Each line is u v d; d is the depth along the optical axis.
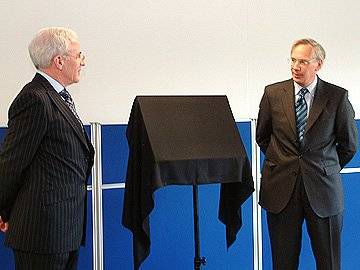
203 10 3.77
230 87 3.86
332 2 4.05
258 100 3.92
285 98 3.03
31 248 2.31
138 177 2.77
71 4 3.49
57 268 2.38
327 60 4.05
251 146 3.72
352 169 3.89
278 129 3.02
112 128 3.43
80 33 3.51
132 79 3.64
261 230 3.76
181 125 2.78
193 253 3.60
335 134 3.02
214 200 3.66
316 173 2.94
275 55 3.94
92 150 2.53
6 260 3.26
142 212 2.69
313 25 4.01
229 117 2.92
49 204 2.31
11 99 3.39
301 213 2.98
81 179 2.45
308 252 3.81
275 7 3.93
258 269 3.75
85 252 3.39
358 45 4.12
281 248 3.00
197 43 3.77
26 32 3.40
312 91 3.02
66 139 2.35
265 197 3.05
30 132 2.27
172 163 2.64
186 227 3.59
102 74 3.57
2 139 3.25
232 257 3.70
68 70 2.47
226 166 2.77
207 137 2.79
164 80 3.71
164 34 3.70
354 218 3.90
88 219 3.39
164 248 3.55
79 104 3.53
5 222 2.52
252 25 3.88
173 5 3.71
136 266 2.79
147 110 2.76
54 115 2.33
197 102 2.91
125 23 3.61
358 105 4.12
